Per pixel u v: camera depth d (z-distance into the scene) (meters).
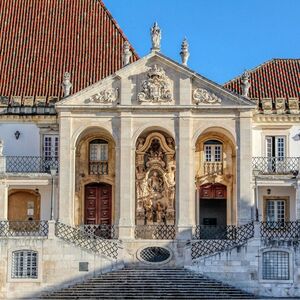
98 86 57.91
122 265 53.25
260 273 52.47
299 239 52.59
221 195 61.19
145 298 50.97
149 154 60.09
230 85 65.38
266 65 67.81
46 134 61.44
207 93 57.78
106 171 60.88
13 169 60.25
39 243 52.88
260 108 61.31
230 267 52.50
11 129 61.47
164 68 57.94
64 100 57.56
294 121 61.34
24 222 56.56
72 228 54.81
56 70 65.25
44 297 52.16
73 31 68.81
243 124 57.62
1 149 58.88
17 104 61.44
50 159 60.78
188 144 57.38
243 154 57.50
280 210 60.31
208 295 51.34
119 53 67.00
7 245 52.81
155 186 59.88
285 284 52.31
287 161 60.59
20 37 68.00
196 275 52.44
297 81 65.44
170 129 57.69
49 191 60.09
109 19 70.06
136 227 57.75
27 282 52.56
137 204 59.59
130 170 57.31
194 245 53.22
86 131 58.84
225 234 57.53
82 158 60.91
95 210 60.97
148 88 57.69
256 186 58.28
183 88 57.69
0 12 70.06
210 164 60.91
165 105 57.56
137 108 57.56
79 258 52.81
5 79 64.19
